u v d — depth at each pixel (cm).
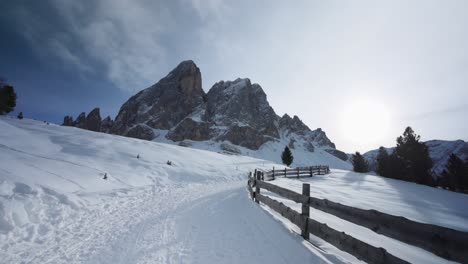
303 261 325
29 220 496
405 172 2825
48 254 367
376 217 277
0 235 407
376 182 2081
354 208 312
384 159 3069
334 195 1217
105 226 525
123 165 1477
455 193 1795
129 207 741
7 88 3559
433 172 2959
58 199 651
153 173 1538
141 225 530
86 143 1930
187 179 1678
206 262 331
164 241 421
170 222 553
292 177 2286
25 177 705
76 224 534
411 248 430
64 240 430
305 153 13112
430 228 216
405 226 240
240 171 2711
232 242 409
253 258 341
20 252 371
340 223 560
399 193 1520
